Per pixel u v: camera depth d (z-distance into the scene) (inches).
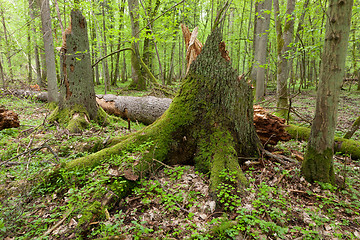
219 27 140.7
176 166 138.3
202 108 138.3
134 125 257.3
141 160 128.6
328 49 104.7
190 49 157.6
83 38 228.7
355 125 173.8
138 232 84.1
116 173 118.8
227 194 99.0
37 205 108.7
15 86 517.0
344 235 85.5
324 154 116.3
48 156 154.8
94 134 199.5
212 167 122.0
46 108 339.3
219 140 131.3
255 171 133.6
